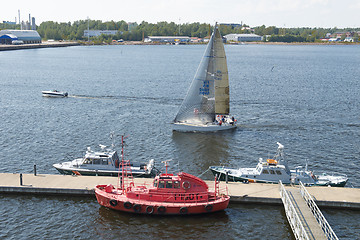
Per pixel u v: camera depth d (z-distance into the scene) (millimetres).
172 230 39531
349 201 43125
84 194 45562
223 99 78750
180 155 63031
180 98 113438
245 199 44500
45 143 67562
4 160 59031
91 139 70312
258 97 116125
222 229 39875
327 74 185625
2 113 89500
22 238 37844
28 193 45781
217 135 74375
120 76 168000
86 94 117688
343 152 65250
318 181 49062
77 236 38344
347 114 93125
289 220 39969
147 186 45625
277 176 49125
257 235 39062
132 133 74875
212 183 48438
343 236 38531
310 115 92062
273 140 71688
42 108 95875
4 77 157375
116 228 39750
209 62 76188
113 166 51594
